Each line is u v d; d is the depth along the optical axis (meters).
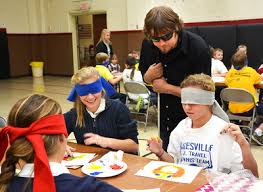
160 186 1.46
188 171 1.61
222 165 1.74
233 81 4.22
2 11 11.19
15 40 11.66
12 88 9.16
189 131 1.83
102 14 10.61
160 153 1.84
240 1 7.50
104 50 7.25
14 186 0.93
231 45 7.50
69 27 11.26
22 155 0.93
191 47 2.05
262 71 5.73
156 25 1.83
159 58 2.17
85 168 1.70
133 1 9.12
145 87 4.75
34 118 0.95
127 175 1.61
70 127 2.23
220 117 1.84
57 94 7.96
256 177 1.62
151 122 5.34
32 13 11.92
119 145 2.05
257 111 4.31
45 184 0.88
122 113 2.17
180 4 8.26
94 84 2.05
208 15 7.95
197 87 1.73
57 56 11.84
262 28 7.11
